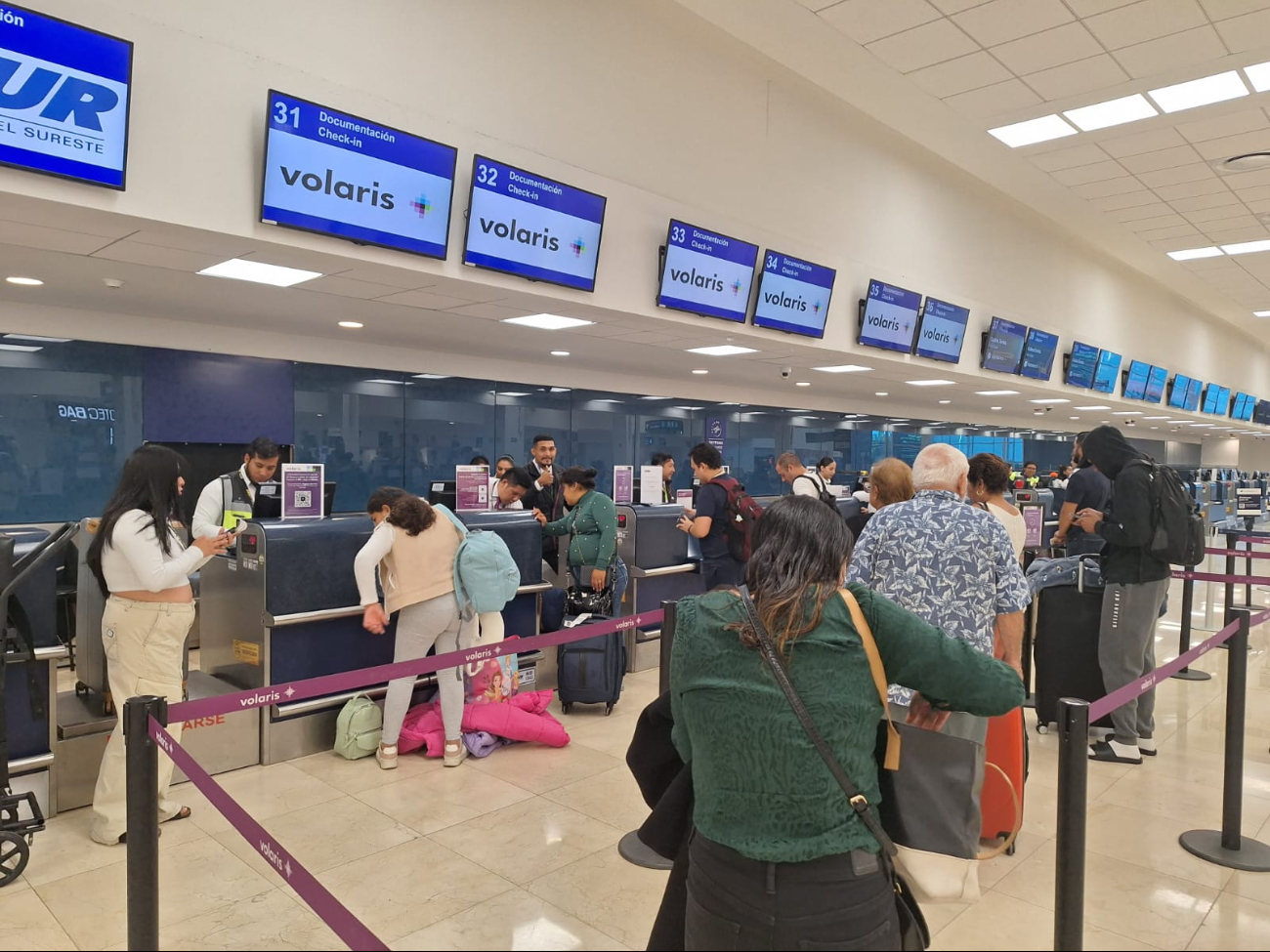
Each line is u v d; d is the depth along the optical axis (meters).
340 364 7.47
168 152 3.57
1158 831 3.12
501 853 2.91
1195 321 16.50
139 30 3.47
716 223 6.42
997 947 2.30
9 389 5.71
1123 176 8.48
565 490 4.97
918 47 5.96
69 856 2.85
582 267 5.32
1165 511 3.58
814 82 6.61
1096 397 12.89
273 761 3.78
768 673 1.38
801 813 1.33
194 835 3.05
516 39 5.04
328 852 2.91
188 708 1.98
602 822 3.16
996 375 10.17
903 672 1.44
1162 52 5.87
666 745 1.74
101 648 3.43
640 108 5.84
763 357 8.38
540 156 5.15
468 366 8.50
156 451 2.94
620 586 5.22
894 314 8.20
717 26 6.11
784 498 1.55
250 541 3.82
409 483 8.07
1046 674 4.11
